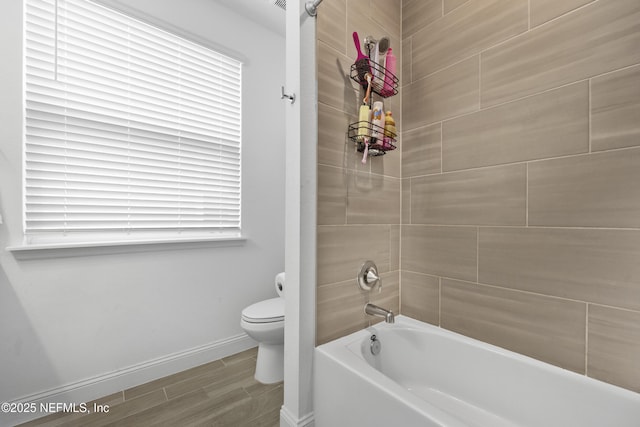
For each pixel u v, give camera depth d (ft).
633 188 2.96
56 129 4.83
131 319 5.47
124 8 5.33
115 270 5.30
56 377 4.73
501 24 3.94
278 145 7.87
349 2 4.40
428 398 4.26
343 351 3.83
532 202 3.67
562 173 3.42
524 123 3.73
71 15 4.95
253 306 6.08
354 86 4.46
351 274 4.45
